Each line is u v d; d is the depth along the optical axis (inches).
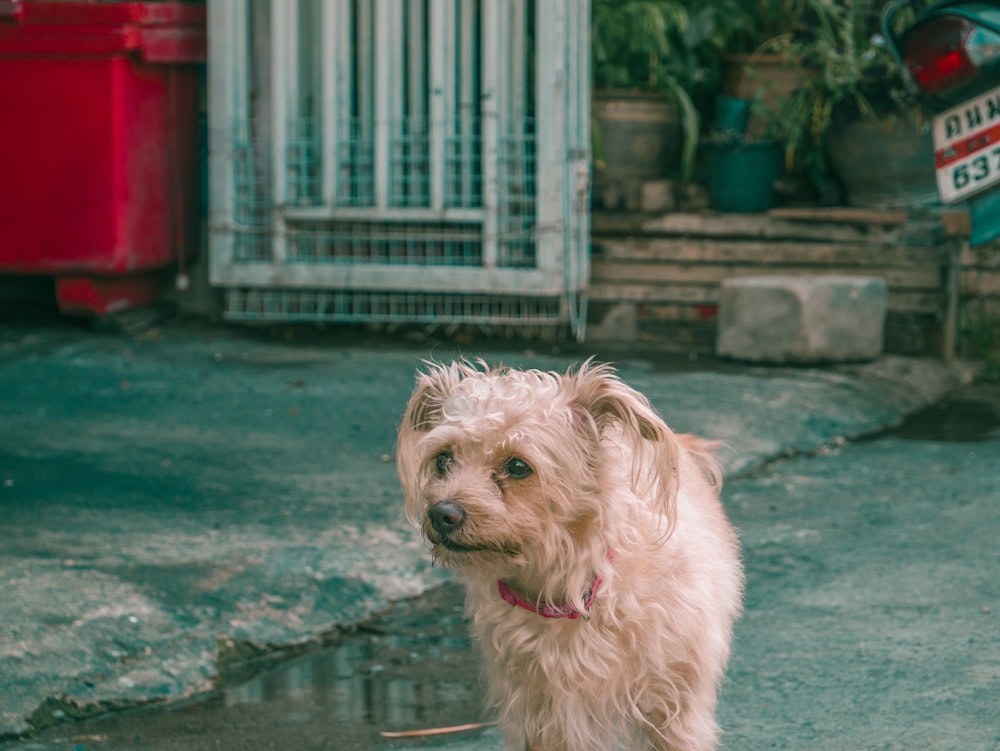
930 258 311.0
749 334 307.0
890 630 239.0
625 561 165.5
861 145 315.9
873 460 277.3
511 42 317.7
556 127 313.3
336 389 297.3
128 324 324.5
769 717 207.3
